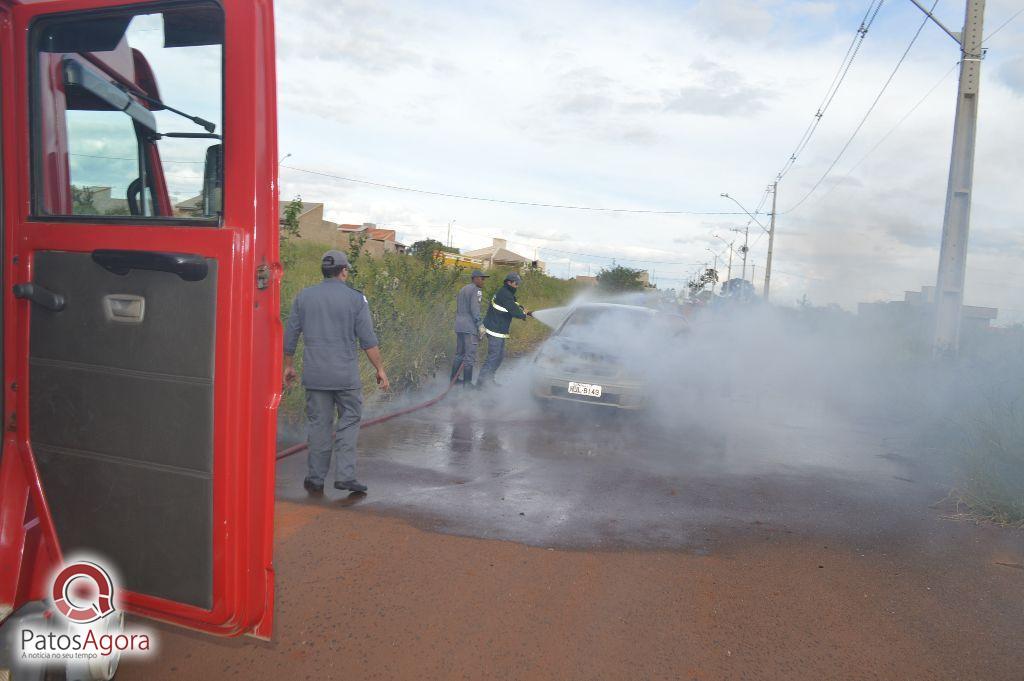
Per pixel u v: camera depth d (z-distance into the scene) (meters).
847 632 3.39
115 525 2.16
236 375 2.00
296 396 7.08
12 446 2.26
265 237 2.06
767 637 3.32
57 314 2.16
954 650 3.26
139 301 2.06
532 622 3.36
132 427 2.11
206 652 2.98
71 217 2.16
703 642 3.25
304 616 3.30
